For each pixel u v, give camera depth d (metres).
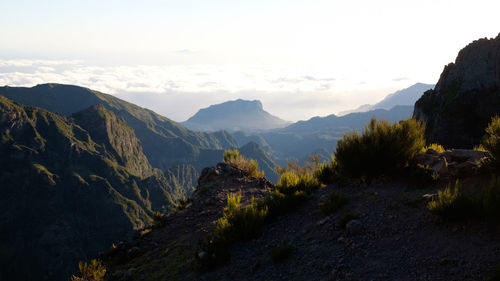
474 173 7.66
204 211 12.63
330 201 8.82
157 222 12.79
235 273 7.14
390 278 5.25
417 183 8.43
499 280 4.44
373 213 7.58
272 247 7.77
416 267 5.34
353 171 9.62
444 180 8.13
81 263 9.85
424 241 5.96
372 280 5.33
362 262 5.93
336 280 5.64
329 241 7.13
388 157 9.19
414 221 6.73
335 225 7.69
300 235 7.91
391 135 9.40
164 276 8.26
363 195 8.84
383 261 5.78
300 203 9.86
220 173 17.22
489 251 5.09
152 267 9.16
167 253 9.89
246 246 8.24
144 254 10.54
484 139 8.06
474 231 5.71
